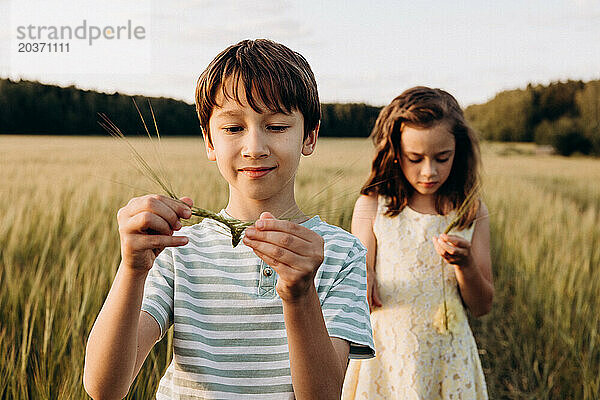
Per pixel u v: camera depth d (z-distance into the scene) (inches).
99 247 219.0
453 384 123.3
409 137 126.3
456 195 131.9
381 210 133.9
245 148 62.8
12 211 254.8
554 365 203.6
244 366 66.1
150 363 132.0
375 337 129.0
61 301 164.6
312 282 53.3
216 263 69.6
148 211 52.7
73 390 116.8
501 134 1987.0
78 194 327.9
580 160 1502.2
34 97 1777.8
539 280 248.8
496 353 222.5
